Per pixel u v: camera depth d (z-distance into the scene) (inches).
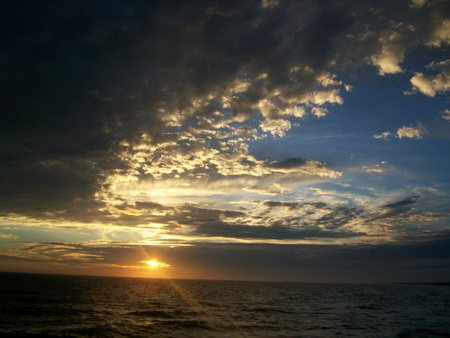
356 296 3137.3
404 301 2504.9
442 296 3196.4
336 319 1393.9
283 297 2864.2
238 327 1130.7
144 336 945.5
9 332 967.6
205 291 3489.2
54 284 3580.2
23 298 1951.3
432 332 1072.2
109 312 1489.9
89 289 3127.5
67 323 1158.3
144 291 3196.4
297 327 1152.8
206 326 1133.7
